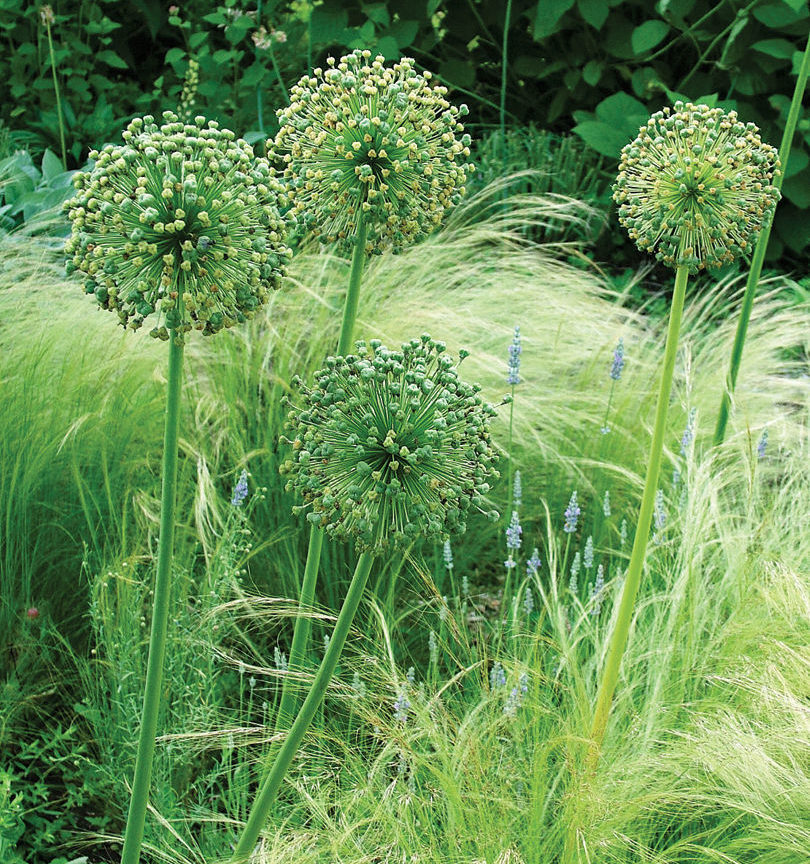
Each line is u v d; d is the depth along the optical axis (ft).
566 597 8.67
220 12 15.71
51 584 8.55
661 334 13.55
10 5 16.17
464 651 7.73
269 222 4.26
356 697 6.59
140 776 4.42
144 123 4.20
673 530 9.38
